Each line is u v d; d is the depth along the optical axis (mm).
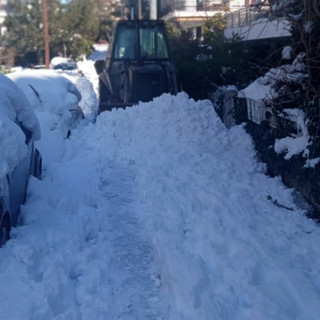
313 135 4969
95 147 7098
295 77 5316
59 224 4129
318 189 4699
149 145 6746
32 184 4762
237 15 9961
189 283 3219
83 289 3334
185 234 4113
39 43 34969
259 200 4988
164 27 9586
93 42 37656
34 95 7574
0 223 3570
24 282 3191
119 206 5047
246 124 7203
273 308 3025
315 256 3760
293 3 4941
